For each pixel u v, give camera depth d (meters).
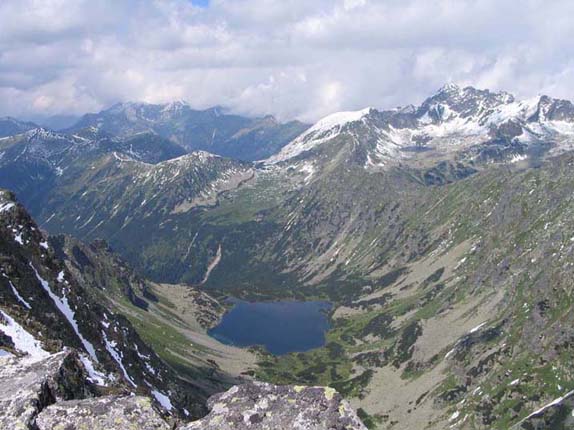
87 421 33.03
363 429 31.48
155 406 35.69
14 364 41.06
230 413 32.44
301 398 32.91
